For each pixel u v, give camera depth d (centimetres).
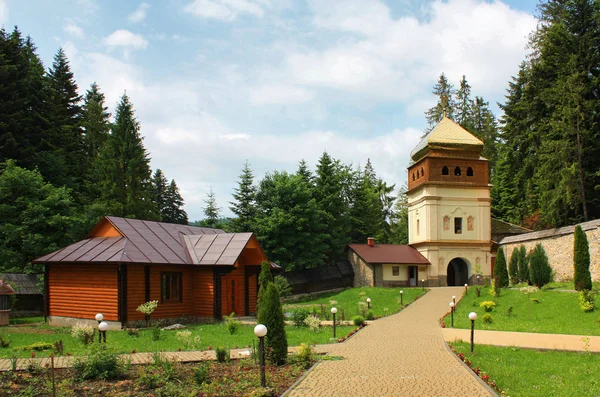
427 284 4828
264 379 1090
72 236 3369
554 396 1045
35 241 3173
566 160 3978
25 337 1914
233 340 1867
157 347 1683
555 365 1377
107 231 2667
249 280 2895
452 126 5112
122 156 5053
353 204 6556
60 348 1470
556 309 2605
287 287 3869
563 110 3966
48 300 2572
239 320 2619
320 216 5259
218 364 1338
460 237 4938
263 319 1361
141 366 1258
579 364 1398
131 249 2412
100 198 4884
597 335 1986
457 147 4988
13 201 3347
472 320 1588
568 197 3872
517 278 3947
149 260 2392
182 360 1370
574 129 3988
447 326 2334
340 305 3731
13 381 1088
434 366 1338
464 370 1286
